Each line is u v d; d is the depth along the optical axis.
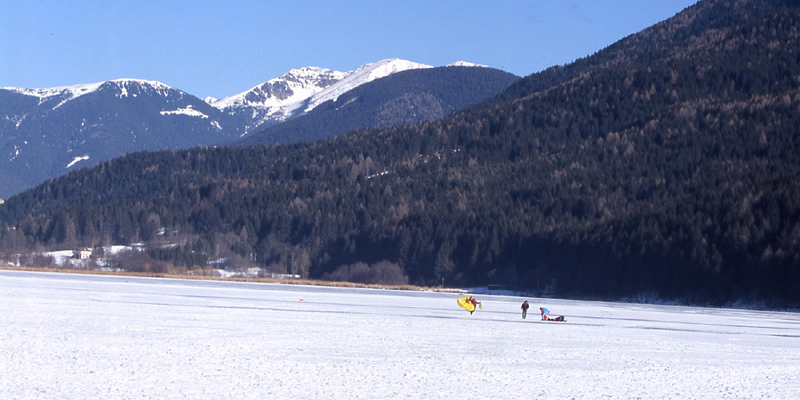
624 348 52.06
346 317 69.38
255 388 32.78
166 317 61.19
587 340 56.69
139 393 31.02
